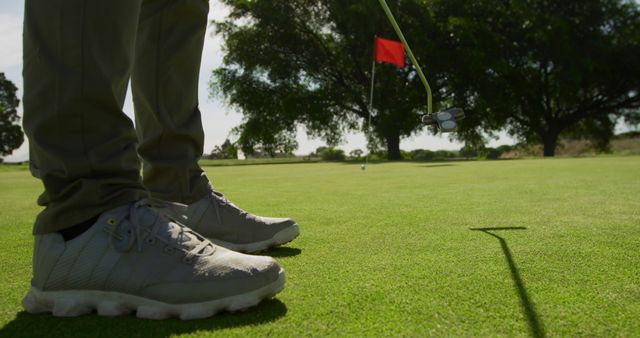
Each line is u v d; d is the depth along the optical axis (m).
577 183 3.81
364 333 0.83
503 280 1.12
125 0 1.00
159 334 0.86
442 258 1.35
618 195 2.87
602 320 0.87
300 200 3.04
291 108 21.39
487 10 22.48
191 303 0.95
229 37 22.02
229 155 23.78
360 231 1.83
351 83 23.09
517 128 25.39
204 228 1.53
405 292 1.05
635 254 1.35
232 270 0.97
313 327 0.87
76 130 0.97
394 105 20.78
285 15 21.30
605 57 23.25
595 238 1.59
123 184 1.03
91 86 0.96
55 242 0.99
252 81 22.03
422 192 3.41
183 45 1.48
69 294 0.99
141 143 1.52
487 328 0.84
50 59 0.94
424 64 21.06
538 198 2.81
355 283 1.12
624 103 24.84
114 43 0.99
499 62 21.23
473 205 2.56
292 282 1.15
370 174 6.29
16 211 2.77
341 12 20.50
